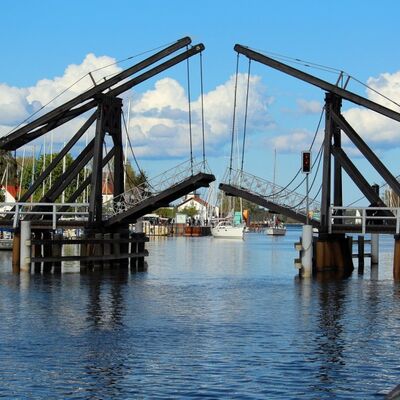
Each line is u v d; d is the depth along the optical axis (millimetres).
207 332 23703
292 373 18406
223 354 20391
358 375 18266
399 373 18516
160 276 44312
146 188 45219
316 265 43656
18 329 23875
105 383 17438
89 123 43969
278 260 66250
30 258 41281
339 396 16562
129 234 47656
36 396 16438
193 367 18922
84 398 16344
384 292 35062
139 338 22578
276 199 43969
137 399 16266
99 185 43906
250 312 28375
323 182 42719
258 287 38156
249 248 93938
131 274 44312
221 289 37062
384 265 55094
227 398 16375
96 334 23156
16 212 42906
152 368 18797
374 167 41906
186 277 44844
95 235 43469
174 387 17141
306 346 21547
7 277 39844
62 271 44500
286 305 30469
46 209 49438
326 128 42625
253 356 20172
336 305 30469
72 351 20609
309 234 42344
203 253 78875
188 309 29062
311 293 34906
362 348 21312
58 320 25750
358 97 41719
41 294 32875
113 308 28969
